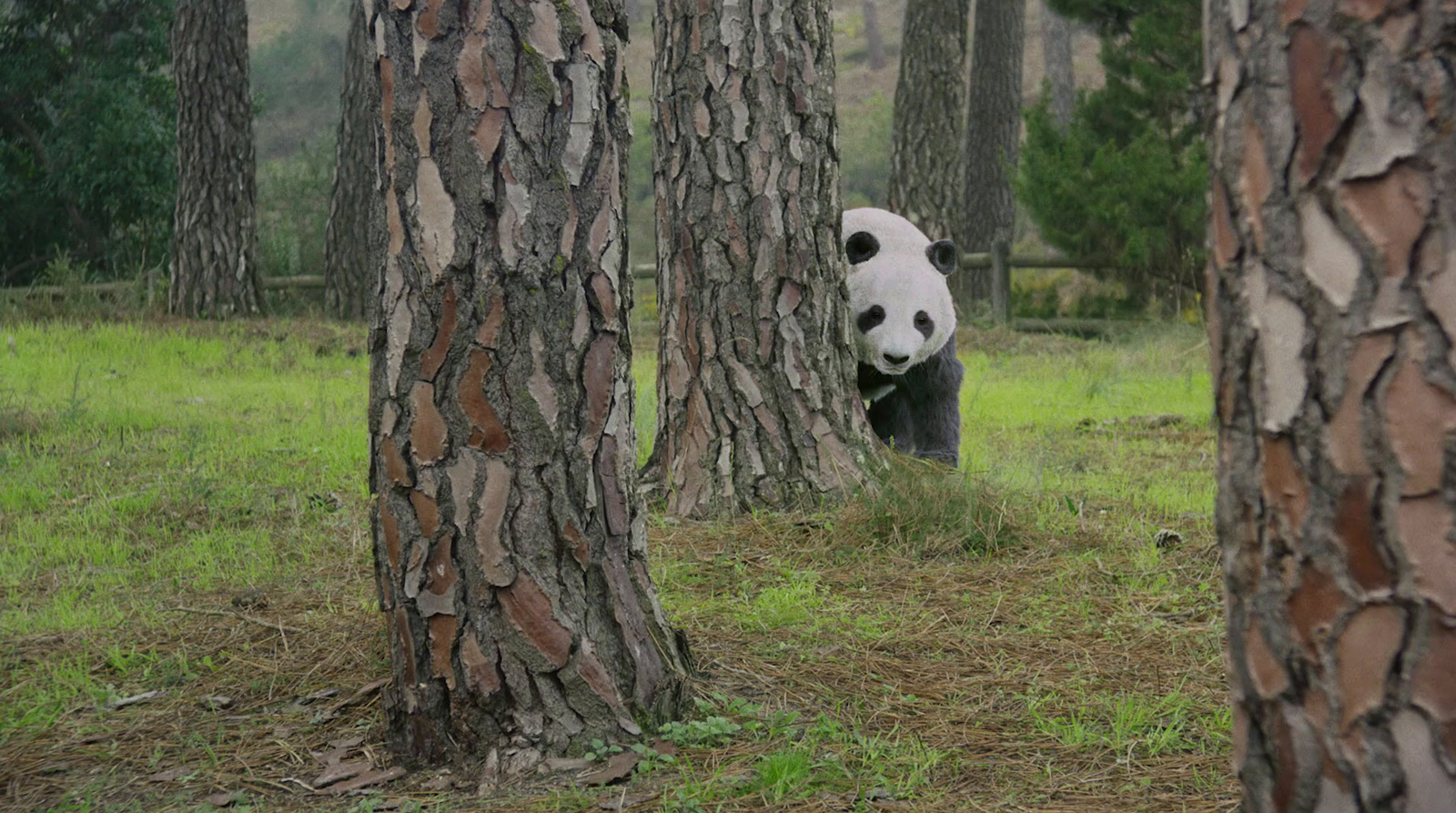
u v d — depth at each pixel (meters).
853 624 7.91
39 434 15.17
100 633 8.13
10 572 9.73
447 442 5.63
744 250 10.55
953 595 8.55
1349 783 3.00
